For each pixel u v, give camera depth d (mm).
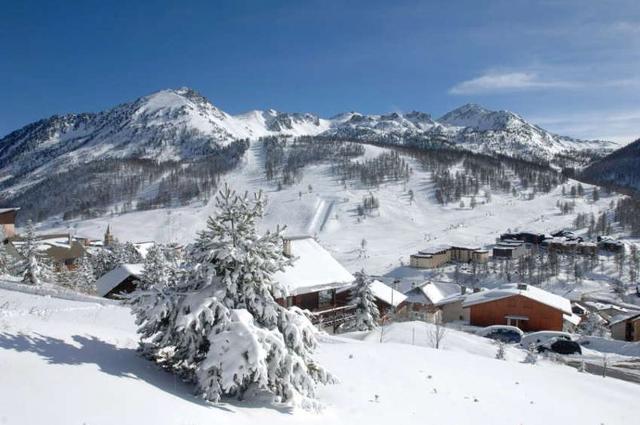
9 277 44312
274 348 10695
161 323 11375
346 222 190750
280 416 10477
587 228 167125
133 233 185000
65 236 78500
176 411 8602
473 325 51625
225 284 11383
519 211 198375
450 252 130375
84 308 23422
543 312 49469
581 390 18906
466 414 13891
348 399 13258
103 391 8422
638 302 88688
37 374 8305
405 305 57844
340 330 37875
